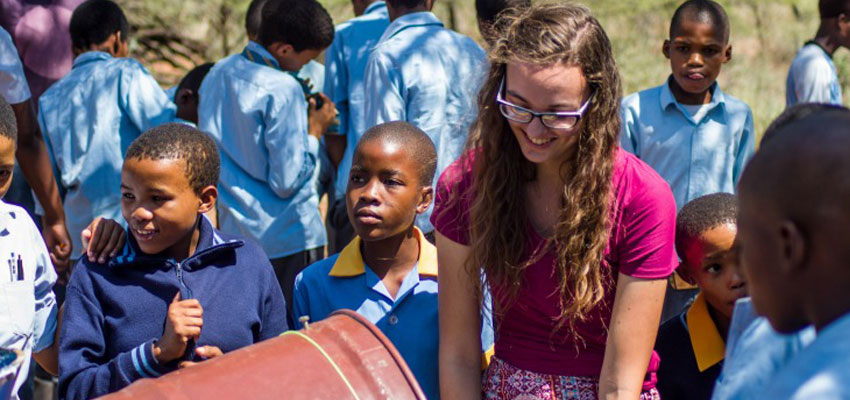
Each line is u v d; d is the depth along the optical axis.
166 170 2.28
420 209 2.69
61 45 4.87
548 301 2.19
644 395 2.38
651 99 3.95
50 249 3.99
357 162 2.61
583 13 2.03
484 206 2.17
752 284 1.23
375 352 1.91
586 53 1.98
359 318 2.00
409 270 2.65
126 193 2.31
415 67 3.95
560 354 2.23
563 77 1.95
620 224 2.11
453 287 2.28
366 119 4.08
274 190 4.02
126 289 2.32
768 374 1.40
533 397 2.23
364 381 1.85
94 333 2.29
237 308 2.38
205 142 2.42
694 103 3.90
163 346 2.15
